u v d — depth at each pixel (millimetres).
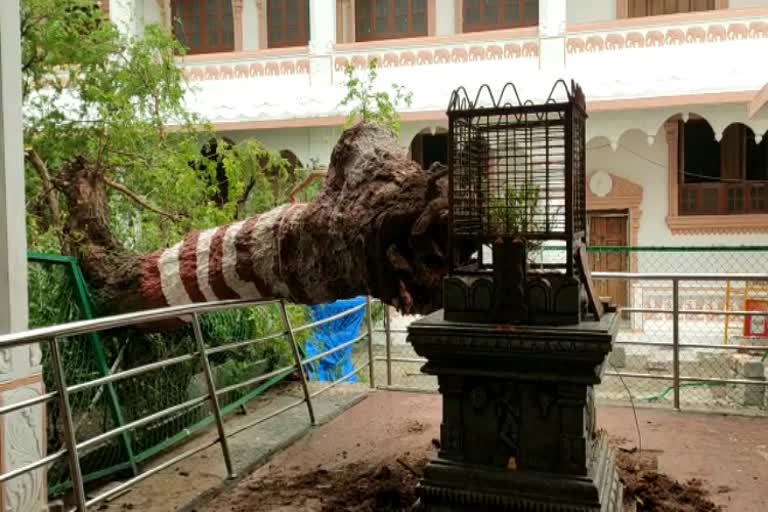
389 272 3963
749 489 3746
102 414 4707
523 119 3209
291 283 4574
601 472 3113
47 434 4402
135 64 7305
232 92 13578
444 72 12773
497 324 2990
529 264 3273
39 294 4562
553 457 2980
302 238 4379
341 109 12664
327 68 13266
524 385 3010
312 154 13492
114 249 5367
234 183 7516
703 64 11695
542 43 12375
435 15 14242
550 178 3355
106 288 5102
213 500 3787
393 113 8727
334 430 4980
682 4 13281
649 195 13305
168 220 6945
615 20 12359
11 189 3652
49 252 5449
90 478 4324
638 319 12211
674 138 13062
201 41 15328
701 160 13266
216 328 5895
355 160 4203
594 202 13547
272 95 13273
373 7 14594
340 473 4137
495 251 3000
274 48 14820
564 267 3246
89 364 4730
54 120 7109
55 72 7812
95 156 6898
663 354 10453
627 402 5555
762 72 11281
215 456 4555
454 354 3020
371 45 13078
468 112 3068
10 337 2826
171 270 4953
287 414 5391
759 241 12898
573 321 2914
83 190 5438
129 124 6879
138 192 7203
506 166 3176
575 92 3045
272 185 9578
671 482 3793
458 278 3088
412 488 3824
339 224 4094
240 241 4738
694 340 11039
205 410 5445
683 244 13219
